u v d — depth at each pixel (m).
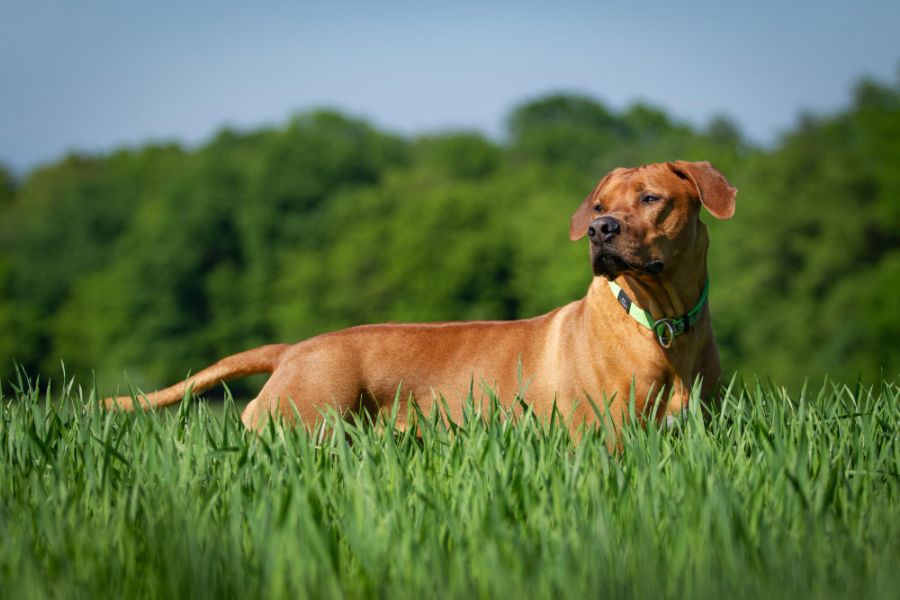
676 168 5.46
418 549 3.52
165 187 65.81
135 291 61.59
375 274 57.59
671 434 5.06
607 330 5.39
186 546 3.59
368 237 58.22
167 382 60.66
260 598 3.38
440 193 58.12
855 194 37.94
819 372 36.72
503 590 3.28
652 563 3.44
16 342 64.38
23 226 71.69
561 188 58.41
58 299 66.56
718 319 38.88
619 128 87.31
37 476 4.25
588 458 4.25
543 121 86.94
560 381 5.60
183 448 4.58
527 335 5.87
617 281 5.36
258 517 3.75
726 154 49.69
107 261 66.62
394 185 64.44
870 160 38.44
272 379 6.00
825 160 38.88
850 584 3.37
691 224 5.36
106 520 3.94
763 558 3.53
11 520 3.92
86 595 3.41
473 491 4.01
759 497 3.90
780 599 3.27
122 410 5.27
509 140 85.81
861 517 3.84
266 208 62.62
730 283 39.16
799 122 40.84
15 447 4.77
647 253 5.16
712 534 3.62
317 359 5.93
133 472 4.40
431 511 3.80
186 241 61.88
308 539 3.56
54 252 67.62
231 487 4.12
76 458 4.53
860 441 4.54
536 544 3.63
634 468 4.26
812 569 3.45
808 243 38.22
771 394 5.20
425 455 4.46
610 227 5.12
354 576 3.54
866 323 36.19
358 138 74.25
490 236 54.72
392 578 3.48
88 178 72.69
